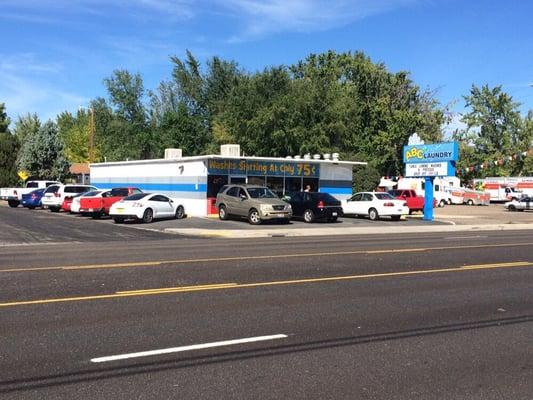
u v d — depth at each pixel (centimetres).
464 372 551
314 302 865
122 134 7019
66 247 1686
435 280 1088
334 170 3644
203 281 1037
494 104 8231
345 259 1384
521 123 8200
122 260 1329
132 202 2734
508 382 525
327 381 520
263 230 2431
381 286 1012
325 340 655
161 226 2575
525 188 6512
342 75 6656
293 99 5338
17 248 1652
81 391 491
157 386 504
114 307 812
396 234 2411
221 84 6912
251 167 3309
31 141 6128
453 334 691
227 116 5934
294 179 3478
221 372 542
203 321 737
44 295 894
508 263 1348
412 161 3403
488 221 3384
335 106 5447
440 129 6341
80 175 7906
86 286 974
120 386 503
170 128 6644
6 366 555
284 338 661
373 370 552
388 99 6178
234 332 684
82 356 587
